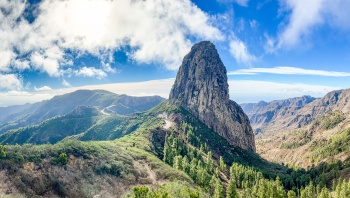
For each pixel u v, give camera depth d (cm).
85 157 12612
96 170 12100
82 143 13888
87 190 10606
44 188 9831
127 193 10881
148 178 13375
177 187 11212
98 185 11206
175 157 17738
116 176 12400
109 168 12619
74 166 11650
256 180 17750
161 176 13862
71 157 12075
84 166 11962
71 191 10238
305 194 17162
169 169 14788
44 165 10806
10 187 9119
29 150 11275
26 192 9262
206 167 18625
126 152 15712
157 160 15950
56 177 10512
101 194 10700
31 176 9969
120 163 13438
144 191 9431
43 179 10119
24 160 10494
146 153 17000
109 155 13938
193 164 17800
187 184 13100
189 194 10481
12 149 10875
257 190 16325
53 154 11725
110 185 11544
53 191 9938
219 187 13988
